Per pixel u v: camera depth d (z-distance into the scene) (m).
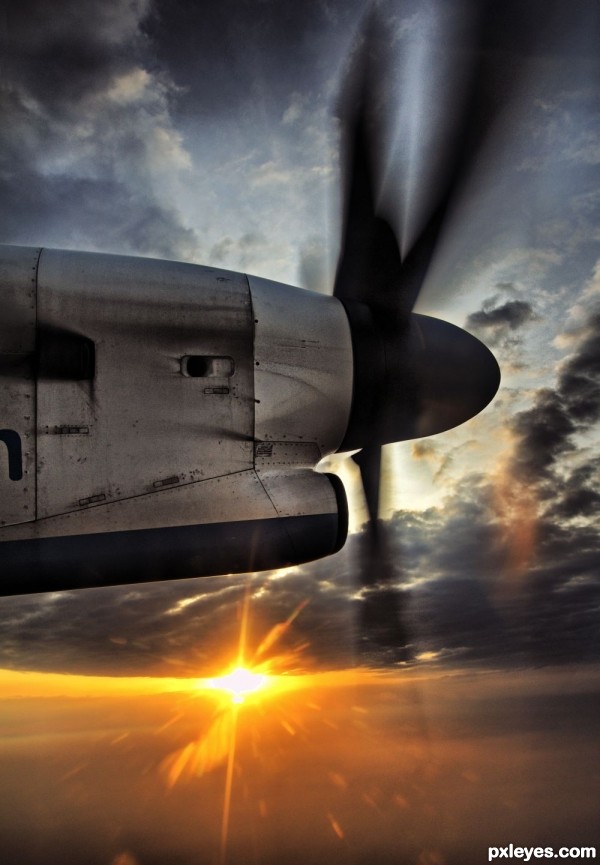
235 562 5.03
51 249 5.25
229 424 5.18
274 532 5.11
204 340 5.20
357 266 6.23
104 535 4.74
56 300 4.88
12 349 4.75
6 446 4.64
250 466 5.23
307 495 5.29
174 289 5.23
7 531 4.59
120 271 5.18
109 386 4.88
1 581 4.59
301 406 5.48
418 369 5.98
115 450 4.84
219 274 5.54
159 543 4.83
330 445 5.69
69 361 4.82
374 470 6.45
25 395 4.73
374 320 5.93
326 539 5.27
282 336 5.46
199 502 5.00
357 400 5.69
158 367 5.03
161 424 4.98
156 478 4.91
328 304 5.88
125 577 4.84
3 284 4.82
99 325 4.93
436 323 6.41
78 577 4.72
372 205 6.30
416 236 6.27
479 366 6.39
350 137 6.32
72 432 4.77
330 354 5.64
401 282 6.16
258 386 5.32
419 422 6.06
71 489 4.72
